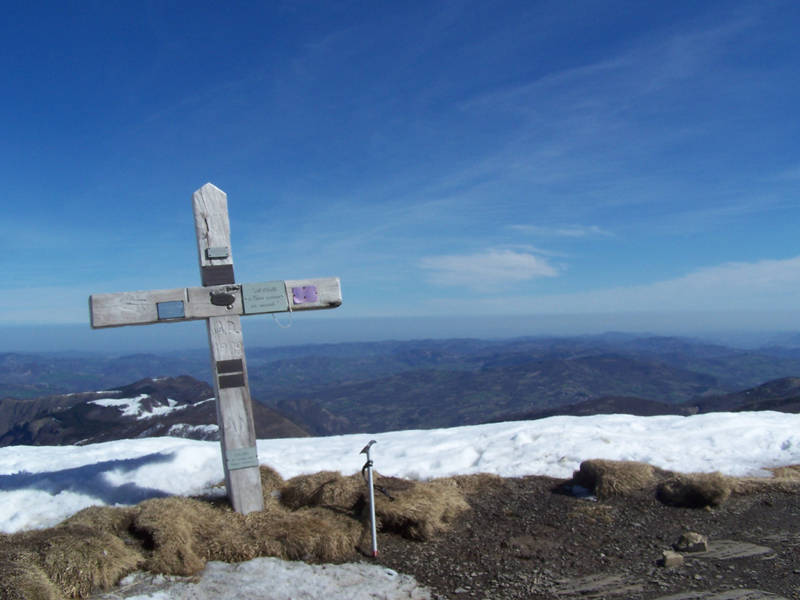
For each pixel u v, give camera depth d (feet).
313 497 25.36
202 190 24.31
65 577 17.56
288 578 19.08
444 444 36.14
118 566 18.70
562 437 36.27
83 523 21.62
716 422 39.27
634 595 17.87
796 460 30.96
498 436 37.68
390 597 18.02
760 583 18.13
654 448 33.63
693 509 25.09
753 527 22.93
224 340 24.08
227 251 24.43
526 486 29.12
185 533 20.99
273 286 24.75
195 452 30.14
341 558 21.06
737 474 28.84
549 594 18.22
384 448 36.09
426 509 23.77
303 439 42.34
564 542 22.50
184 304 23.58
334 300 25.57
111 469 27.73
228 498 24.62
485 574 19.81
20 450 37.29
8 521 22.65
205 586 18.37
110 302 22.89
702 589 17.95
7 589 15.81
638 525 23.76
